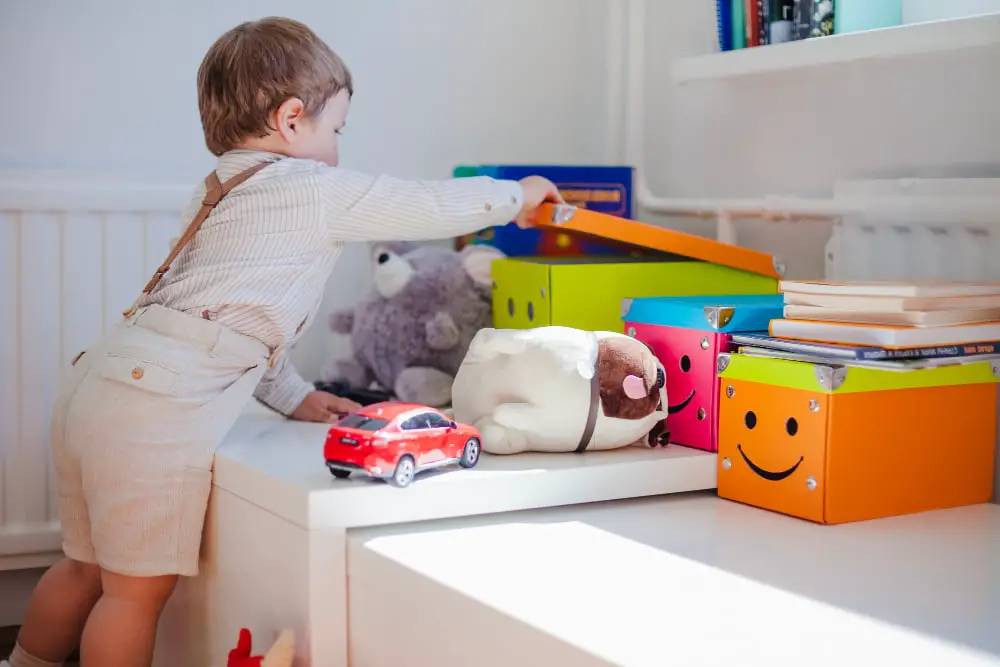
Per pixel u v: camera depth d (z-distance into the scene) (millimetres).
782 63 1462
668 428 1279
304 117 1303
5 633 1676
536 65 1993
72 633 1346
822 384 1121
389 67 1875
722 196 1769
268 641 1098
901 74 1426
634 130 1939
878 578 941
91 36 1697
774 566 970
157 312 1231
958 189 1289
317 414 1414
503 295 1543
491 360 1242
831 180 1549
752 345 1216
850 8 1420
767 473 1187
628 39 1961
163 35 1738
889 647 773
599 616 825
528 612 829
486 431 1205
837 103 1533
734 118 1733
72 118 1696
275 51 1273
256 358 1262
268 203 1247
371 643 1001
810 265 1582
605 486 1176
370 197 1281
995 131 1300
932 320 1110
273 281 1241
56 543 1655
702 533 1082
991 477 1270
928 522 1156
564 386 1199
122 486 1167
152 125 1746
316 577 1017
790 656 752
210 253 1254
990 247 1273
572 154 2031
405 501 1055
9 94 1658
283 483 1051
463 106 1940
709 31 1765
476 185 1370
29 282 1620
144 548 1178
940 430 1215
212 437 1213
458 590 879
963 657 757
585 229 1439
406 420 1068
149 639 1219
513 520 1112
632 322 1380
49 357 1644
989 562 997
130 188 1650
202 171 1782
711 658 745
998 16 1179
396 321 1545
